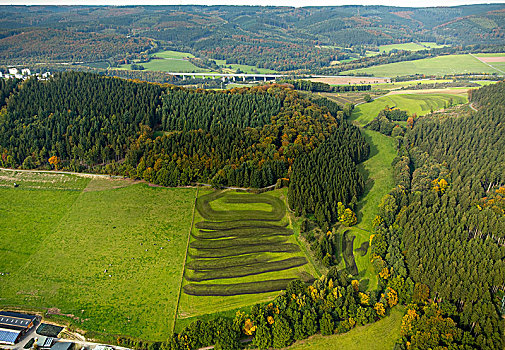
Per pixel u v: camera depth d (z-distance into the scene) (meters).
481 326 124.50
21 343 133.38
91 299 150.00
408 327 131.88
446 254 151.12
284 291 151.12
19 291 153.50
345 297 140.88
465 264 145.38
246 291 152.12
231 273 160.75
